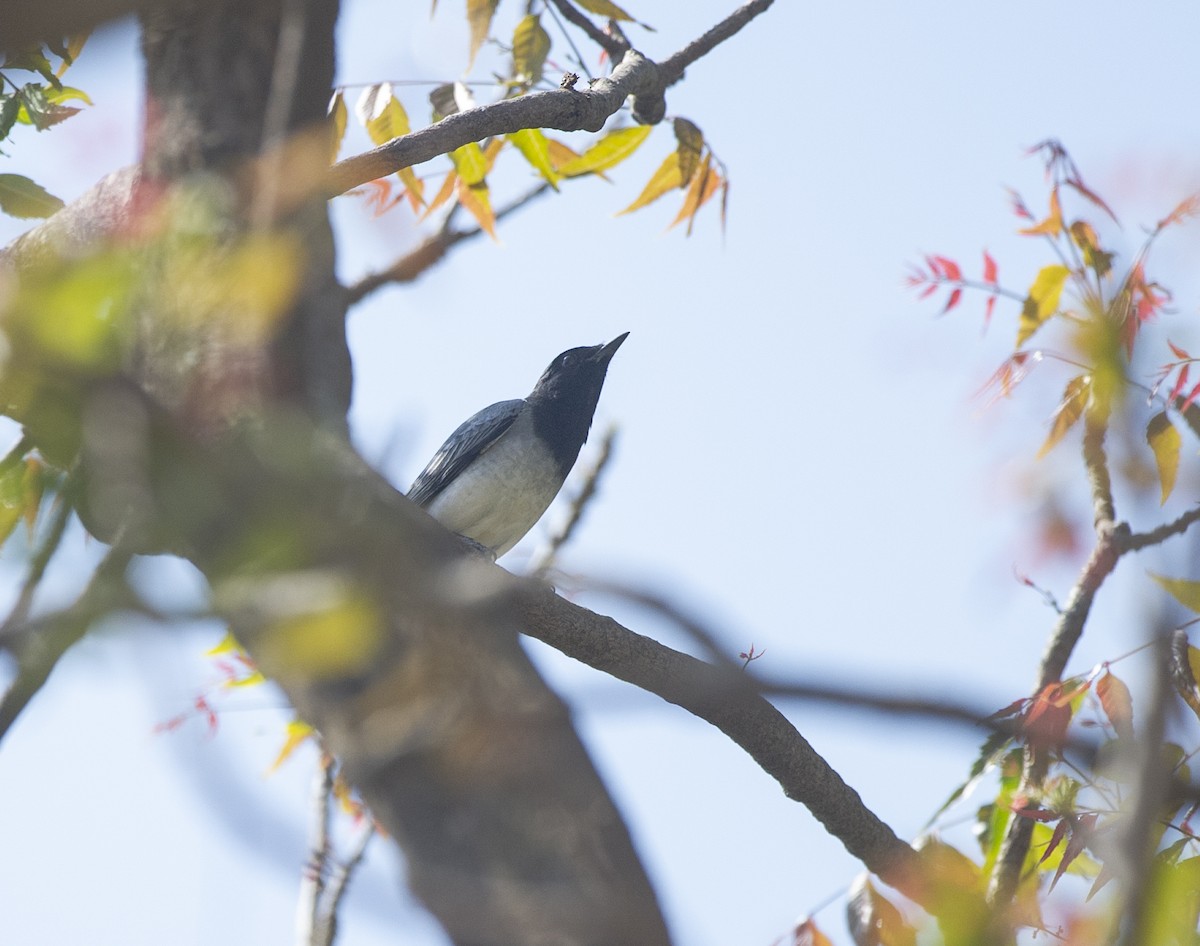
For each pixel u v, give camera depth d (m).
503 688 4.64
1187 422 9.08
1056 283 10.31
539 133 11.65
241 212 5.14
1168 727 4.32
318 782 10.93
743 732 9.68
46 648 3.97
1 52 3.50
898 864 9.38
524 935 4.39
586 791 4.56
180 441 4.21
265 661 4.79
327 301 5.29
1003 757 9.33
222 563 4.29
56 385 4.09
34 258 8.38
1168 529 9.49
